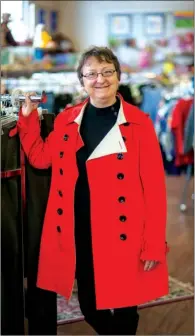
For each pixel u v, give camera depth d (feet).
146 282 7.12
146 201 6.95
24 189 7.29
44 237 7.29
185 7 31.71
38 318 7.81
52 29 29.96
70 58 22.40
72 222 7.02
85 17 31.99
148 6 31.86
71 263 7.11
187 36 31.32
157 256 6.92
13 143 6.75
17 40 16.15
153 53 31.30
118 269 6.98
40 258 7.36
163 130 18.51
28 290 7.70
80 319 9.76
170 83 23.94
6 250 6.65
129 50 31.73
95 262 7.00
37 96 7.02
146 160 6.89
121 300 7.03
